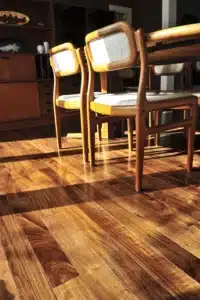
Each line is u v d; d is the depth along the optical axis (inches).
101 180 57.9
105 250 33.8
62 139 101.5
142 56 44.2
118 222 40.3
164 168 64.5
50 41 153.8
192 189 51.4
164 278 28.8
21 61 138.8
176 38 41.1
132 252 33.2
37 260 32.3
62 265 31.3
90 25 176.6
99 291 27.3
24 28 151.0
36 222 41.1
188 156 60.2
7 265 31.7
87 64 62.6
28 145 95.1
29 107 142.9
